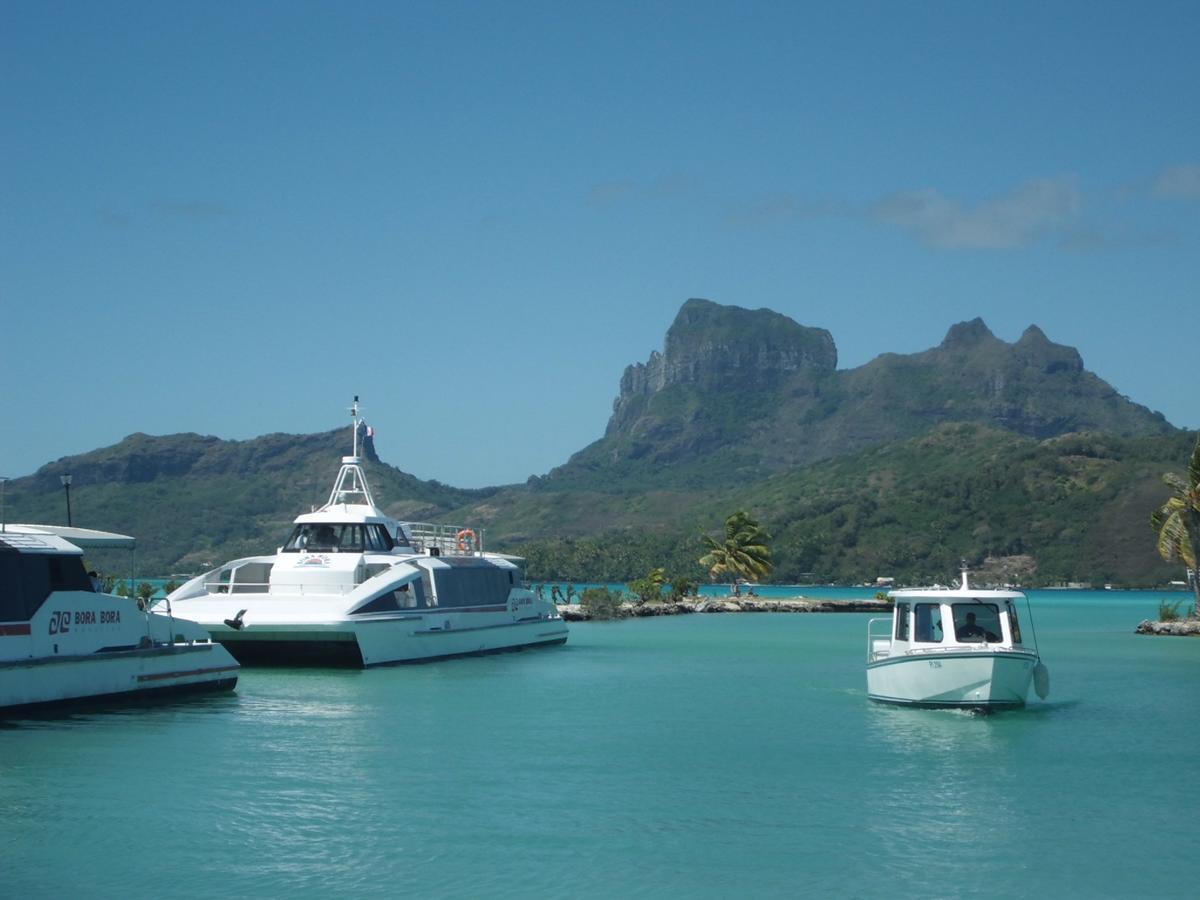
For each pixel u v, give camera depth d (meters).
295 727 35.00
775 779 28.81
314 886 20.47
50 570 34.28
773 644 74.62
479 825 24.27
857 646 72.94
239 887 20.38
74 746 31.23
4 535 33.56
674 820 24.86
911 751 32.56
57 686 33.97
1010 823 24.88
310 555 50.97
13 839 22.97
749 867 21.78
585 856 22.31
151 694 37.50
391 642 49.62
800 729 36.06
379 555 52.06
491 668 53.47
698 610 129.75
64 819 24.31
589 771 29.58
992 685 37.56
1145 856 22.66
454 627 55.22
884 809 25.97
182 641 39.59
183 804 25.55
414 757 31.09
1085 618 121.44
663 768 30.02
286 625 45.66
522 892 20.31
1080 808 26.16
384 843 22.95
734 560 142.12
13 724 33.19
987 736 34.91
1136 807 26.28
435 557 55.69
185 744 31.91
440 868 21.50
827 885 20.84
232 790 26.88
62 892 20.08
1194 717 39.03
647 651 67.44
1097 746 33.38
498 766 30.06
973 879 21.25
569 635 84.81
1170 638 82.12
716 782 28.45
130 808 25.17
